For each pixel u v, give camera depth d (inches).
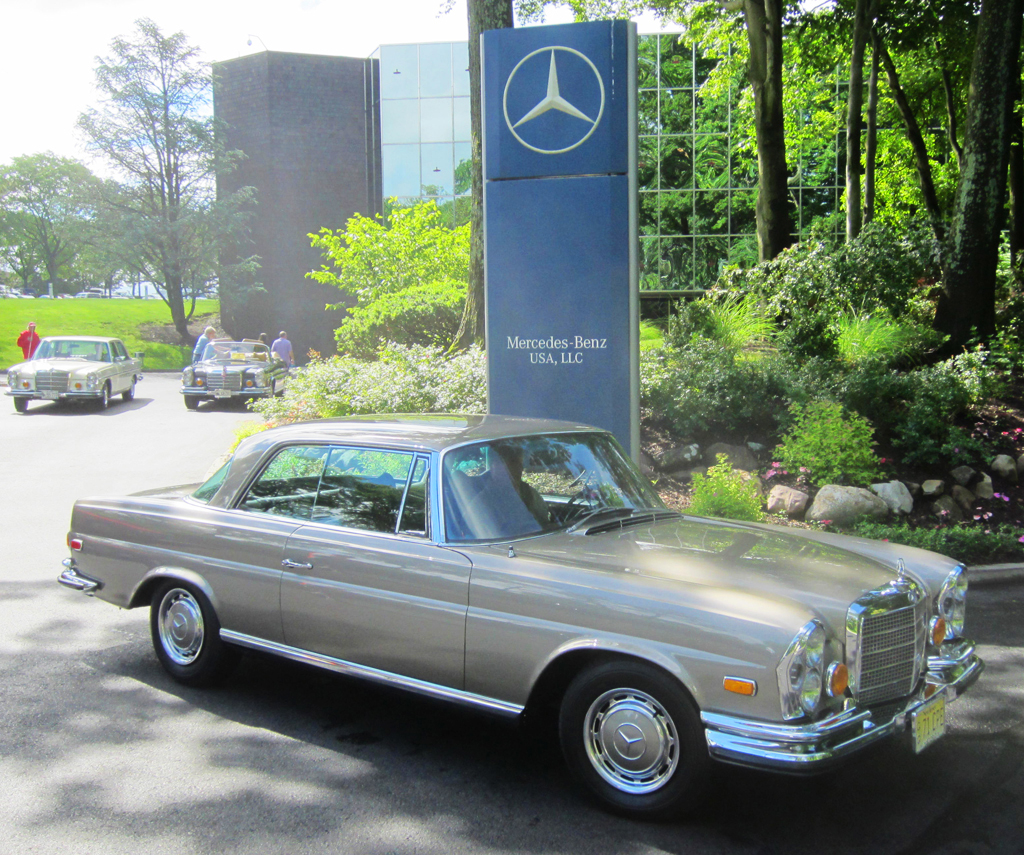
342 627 165.6
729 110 1122.7
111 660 213.2
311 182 1640.0
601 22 312.8
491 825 136.5
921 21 713.6
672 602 132.6
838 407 362.3
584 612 138.4
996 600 264.7
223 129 1646.2
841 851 129.2
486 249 328.8
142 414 767.1
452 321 628.7
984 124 495.2
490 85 323.0
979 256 500.4
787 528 183.9
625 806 136.6
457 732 174.4
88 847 129.4
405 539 160.4
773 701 122.9
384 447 170.1
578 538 159.6
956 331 505.0
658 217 1194.0
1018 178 792.9
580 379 325.1
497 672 147.1
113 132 1737.2
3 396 930.1
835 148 1126.4
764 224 586.2
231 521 184.7
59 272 3528.5
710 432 401.7
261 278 1675.7
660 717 134.0
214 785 149.6
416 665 156.9
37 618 246.2
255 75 1622.8
